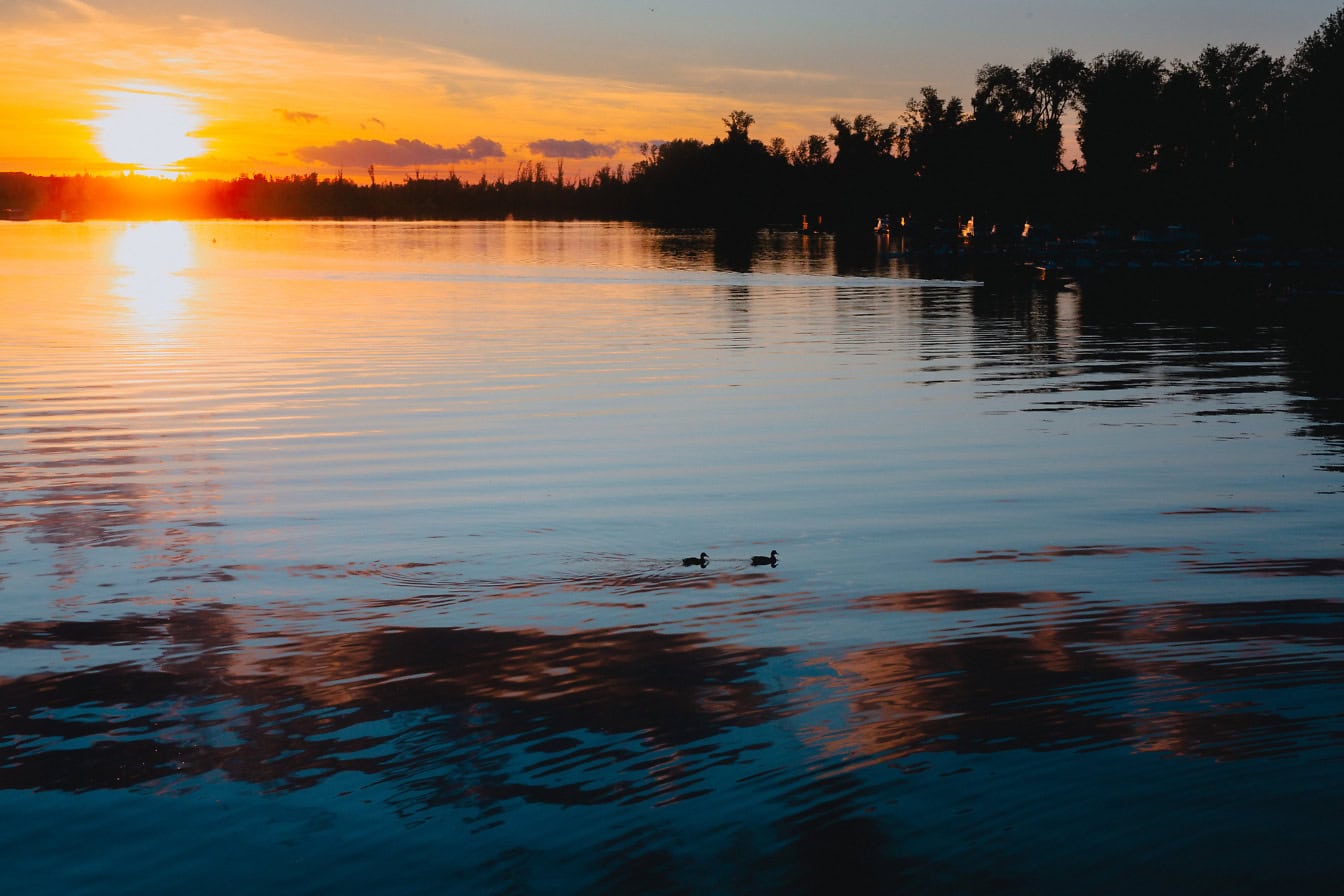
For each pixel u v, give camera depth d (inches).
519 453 903.7
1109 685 443.8
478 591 569.9
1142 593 563.5
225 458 882.1
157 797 368.8
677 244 5733.3
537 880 320.8
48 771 386.6
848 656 479.5
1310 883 310.7
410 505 742.5
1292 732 397.4
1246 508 738.8
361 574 599.2
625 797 362.9
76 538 666.8
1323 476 831.7
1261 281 3297.2
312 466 856.3
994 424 1045.2
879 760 383.2
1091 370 1430.9
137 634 512.7
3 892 320.5
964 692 439.2
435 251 4729.3
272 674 465.7
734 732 406.9
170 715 428.5
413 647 494.9
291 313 2063.2
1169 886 310.8
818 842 335.3
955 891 311.1
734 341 1706.4
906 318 2123.5
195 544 655.1
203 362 1409.9
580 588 573.9
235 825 351.6
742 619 526.6
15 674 467.8
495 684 453.4
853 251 5128.0
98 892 320.5
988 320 2106.3
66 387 1213.7
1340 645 486.0
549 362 1441.9
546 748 397.4
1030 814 346.9
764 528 689.0
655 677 458.6
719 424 1034.7
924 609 540.1
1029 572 599.8
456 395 1182.9
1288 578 587.8
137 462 867.4
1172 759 378.3
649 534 675.4
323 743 404.2
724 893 312.7
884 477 828.0
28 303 2212.1
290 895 317.7
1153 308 2401.6
